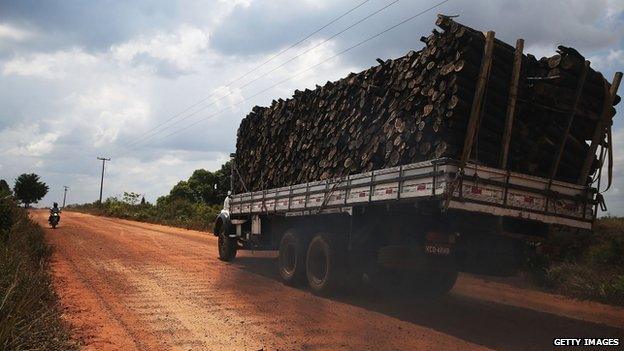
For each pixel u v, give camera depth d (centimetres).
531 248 784
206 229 2808
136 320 657
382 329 630
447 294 930
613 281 941
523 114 742
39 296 638
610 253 1074
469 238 764
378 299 852
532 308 822
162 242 1848
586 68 728
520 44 700
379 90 893
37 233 1426
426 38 776
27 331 488
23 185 9112
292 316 694
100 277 1001
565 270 1037
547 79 711
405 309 769
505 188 664
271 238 1138
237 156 1541
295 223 1022
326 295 865
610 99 754
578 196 728
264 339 572
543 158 743
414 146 744
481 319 712
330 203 872
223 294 852
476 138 680
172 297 815
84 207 7312
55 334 534
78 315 676
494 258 773
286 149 1199
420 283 898
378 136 844
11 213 1350
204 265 1237
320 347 543
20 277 642
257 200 1191
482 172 648
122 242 1792
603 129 757
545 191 696
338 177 909
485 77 665
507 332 638
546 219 695
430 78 737
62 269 1089
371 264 853
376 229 827
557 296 948
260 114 1416
